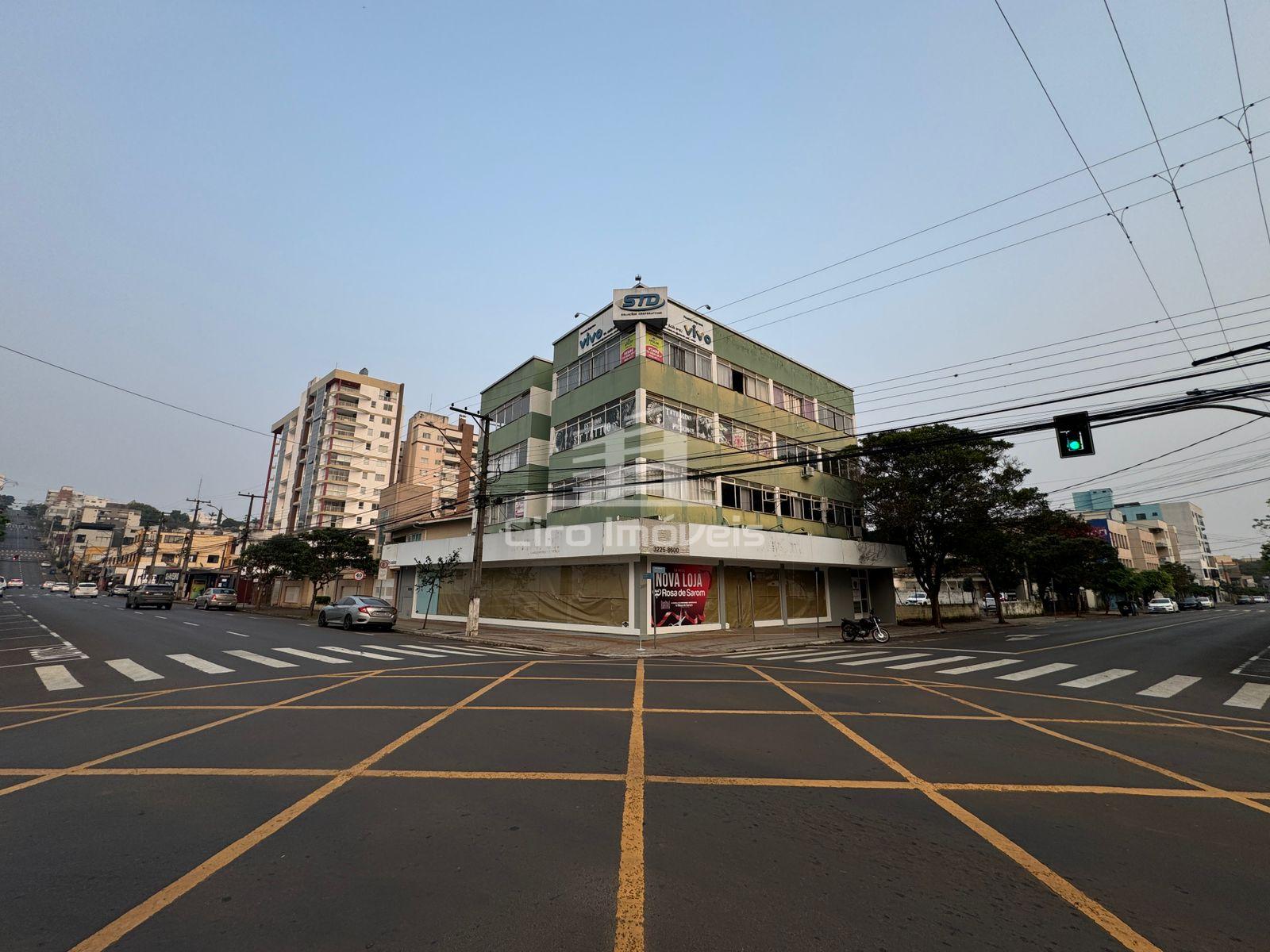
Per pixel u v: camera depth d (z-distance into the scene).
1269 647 19.75
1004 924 3.09
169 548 83.31
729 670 12.95
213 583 57.62
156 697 9.02
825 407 31.33
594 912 3.15
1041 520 30.61
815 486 29.42
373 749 6.22
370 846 3.95
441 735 6.76
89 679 10.58
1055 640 22.23
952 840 4.16
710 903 3.26
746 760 5.98
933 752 6.41
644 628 19.83
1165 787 5.40
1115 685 11.71
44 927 2.98
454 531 33.06
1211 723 8.34
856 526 31.47
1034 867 3.77
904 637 23.95
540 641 20.14
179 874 3.54
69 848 3.90
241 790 5.00
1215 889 3.52
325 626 25.72
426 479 85.81
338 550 34.81
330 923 3.04
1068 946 2.90
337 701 8.71
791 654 17.09
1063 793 5.20
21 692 9.45
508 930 2.98
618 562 22.12
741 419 25.80
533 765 5.72
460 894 3.33
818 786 5.25
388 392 87.19
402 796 4.88
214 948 2.82
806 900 3.31
